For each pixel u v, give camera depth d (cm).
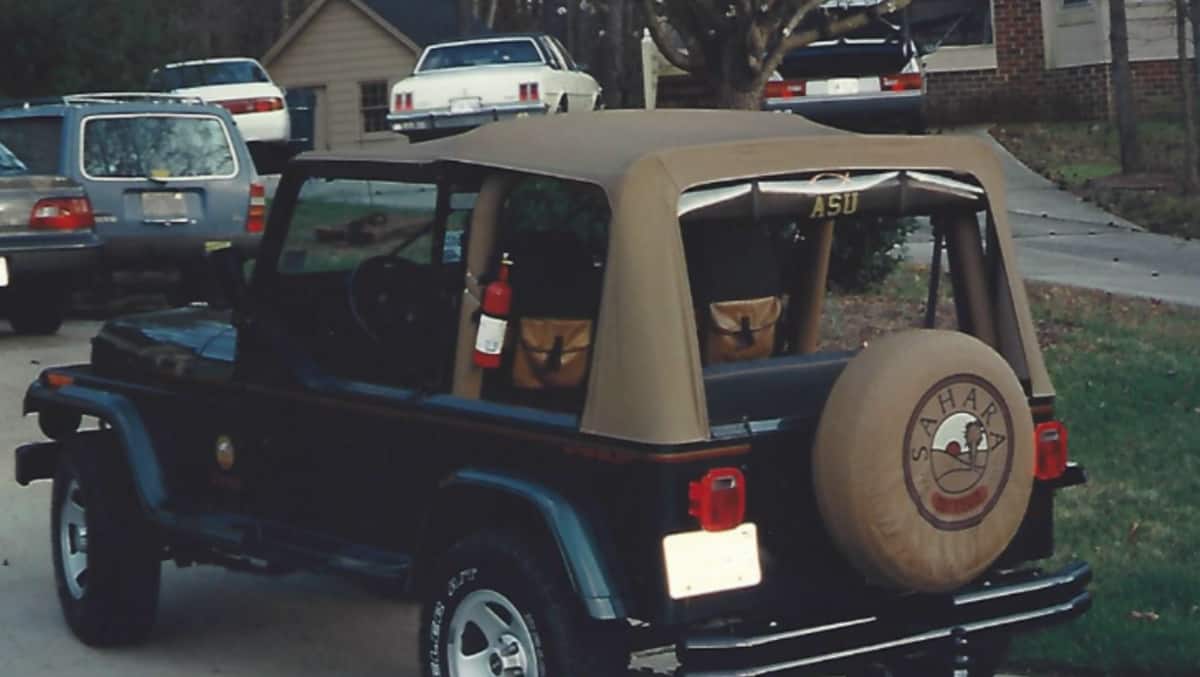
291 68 4641
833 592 539
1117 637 682
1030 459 547
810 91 2058
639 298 516
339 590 845
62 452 754
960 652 559
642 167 521
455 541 586
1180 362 1218
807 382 567
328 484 638
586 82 2653
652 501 509
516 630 546
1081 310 1452
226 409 685
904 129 2100
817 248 613
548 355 562
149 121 1570
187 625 784
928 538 526
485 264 573
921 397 520
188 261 1571
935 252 602
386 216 609
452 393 580
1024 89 3012
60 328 1570
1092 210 2181
